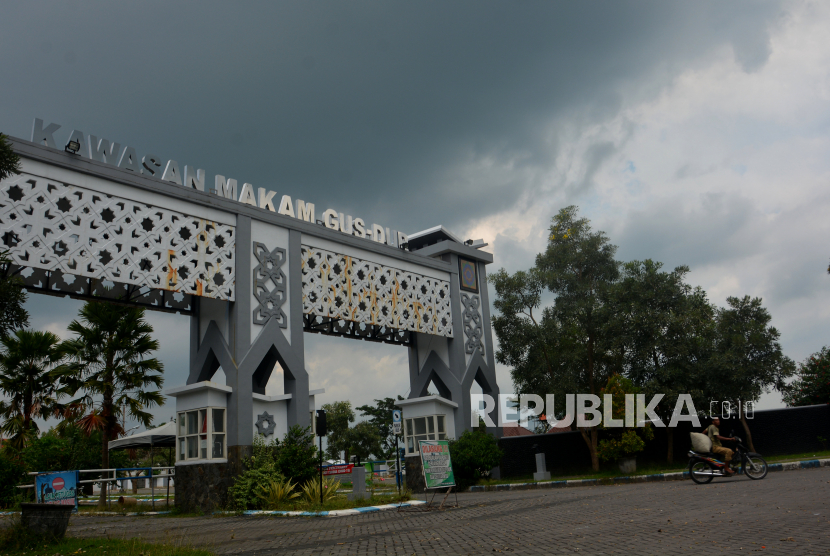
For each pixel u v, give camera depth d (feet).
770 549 20.81
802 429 77.71
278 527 41.60
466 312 91.97
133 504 72.02
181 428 60.44
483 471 79.97
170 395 61.41
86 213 52.70
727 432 81.51
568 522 33.01
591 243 90.33
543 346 88.99
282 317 65.31
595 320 84.99
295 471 58.49
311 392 66.49
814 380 90.43
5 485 61.87
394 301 80.43
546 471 81.92
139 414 71.26
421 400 82.84
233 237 63.16
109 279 52.85
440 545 27.99
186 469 59.06
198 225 60.44
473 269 96.07
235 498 56.08
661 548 22.54
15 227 48.26
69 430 102.89
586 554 22.43
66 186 51.83
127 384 69.77
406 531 35.12
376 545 29.45
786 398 84.17
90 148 54.19
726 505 34.14
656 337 80.33
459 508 48.47
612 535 26.68
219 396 59.26
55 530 33.30
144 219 57.26
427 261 86.74
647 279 82.74
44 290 54.85
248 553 29.09
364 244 77.46
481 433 82.74
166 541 32.37
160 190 57.67
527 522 34.78
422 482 79.92
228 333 61.67
